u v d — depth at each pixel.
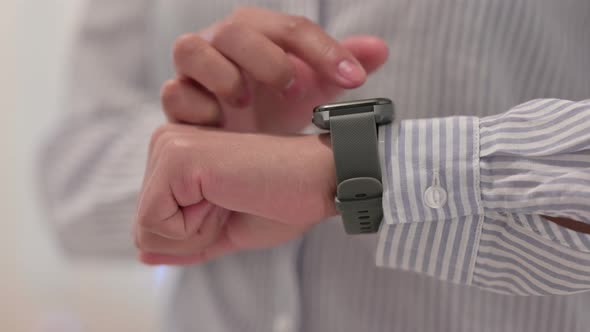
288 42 0.59
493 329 0.68
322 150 0.51
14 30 1.48
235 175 0.50
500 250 0.49
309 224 0.57
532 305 0.67
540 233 0.46
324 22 0.79
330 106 0.49
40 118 1.50
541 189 0.44
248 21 0.61
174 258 0.62
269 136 0.53
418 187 0.48
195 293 0.81
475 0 0.69
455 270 0.51
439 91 0.71
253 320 0.77
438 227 0.49
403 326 0.71
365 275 0.72
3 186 1.53
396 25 0.73
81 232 0.83
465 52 0.70
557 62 0.68
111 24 0.89
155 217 0.53
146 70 0.91
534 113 0.46
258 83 0.65
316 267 0.74
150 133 0.82
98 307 1.52
